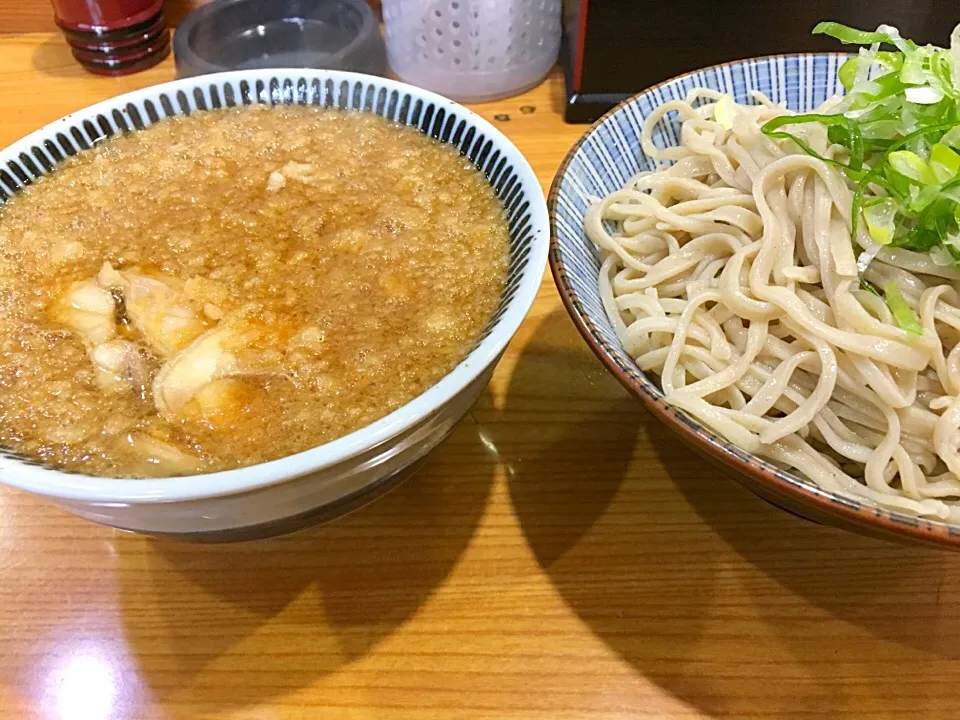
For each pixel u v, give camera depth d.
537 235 0.23
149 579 0.25
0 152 0.27
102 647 0.23
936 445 0.24
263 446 0.20
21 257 0.25
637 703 0.22
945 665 0.23
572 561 0.25
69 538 0.26
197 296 0.24
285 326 0.23
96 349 0.22
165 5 0.48
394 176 0.28
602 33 0.39
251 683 0.22
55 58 0.46
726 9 0.39
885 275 0.27
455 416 0.21
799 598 0.24
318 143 0.29
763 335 0.27
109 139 0.29
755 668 0.23
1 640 0.23
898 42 0.29
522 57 0.43
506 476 0.27
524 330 0.32
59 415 0.21
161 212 0.27
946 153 0.25
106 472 0.20
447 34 0.41
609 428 0.29
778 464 0.25
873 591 0.24
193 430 0.21
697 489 0.27
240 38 0.45
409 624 0.24
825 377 0.25
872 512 0.19
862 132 0.27
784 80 0.33
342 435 0.20
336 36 0.45
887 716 0.22
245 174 0.28
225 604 0.24
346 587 0.24
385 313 0.23
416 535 0.26
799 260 0.28
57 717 0.22
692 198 0.31
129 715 0.22
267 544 0.26
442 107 0.28
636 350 0.28
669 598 0.24
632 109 0.32
